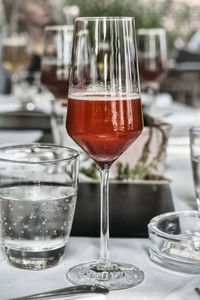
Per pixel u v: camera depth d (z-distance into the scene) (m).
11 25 4.34
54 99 1.74
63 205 0.83
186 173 1.39
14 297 0.74
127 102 0.83
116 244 0.94
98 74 0.83
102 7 3.12
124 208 1.10
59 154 0.93
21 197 0.82
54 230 0.83
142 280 0.79
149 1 4.02
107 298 0.74
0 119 2.02
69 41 1.60
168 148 1.60
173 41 4.60
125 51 0.83
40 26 4.19
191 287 0.77
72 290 0.73
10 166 0.82
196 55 4.10
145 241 0.96
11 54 2.85
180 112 2.08
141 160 1.28
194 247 0.83
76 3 3.21
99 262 0.84
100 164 0.86
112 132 0.82
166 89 3.31
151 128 1.28
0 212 0.83
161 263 0.85
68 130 0.86
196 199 1.07
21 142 1.69
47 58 1.61
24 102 2.48
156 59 2.24
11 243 0.83
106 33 0.83
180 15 4.88
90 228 1.00
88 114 0.83
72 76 0.85
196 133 1.02
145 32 2.24
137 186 1.24
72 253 0.90
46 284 0.78
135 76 0.84
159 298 0.74
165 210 1.08
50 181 0.83
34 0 4.25
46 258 0.83
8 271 0.83
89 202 1.13
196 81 3.39
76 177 0.87
